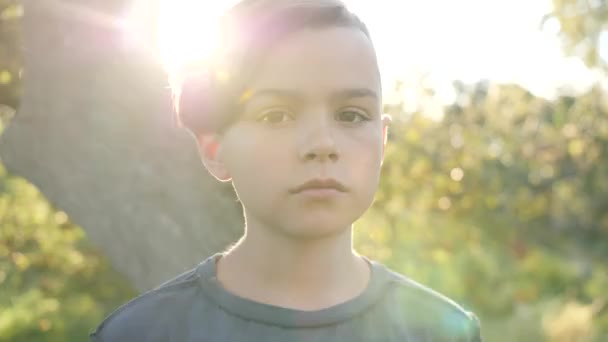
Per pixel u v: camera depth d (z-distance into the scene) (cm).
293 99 101
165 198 289
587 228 966
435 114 633
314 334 108
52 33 300
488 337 804
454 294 882
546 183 723
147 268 285
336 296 111
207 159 115
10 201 600
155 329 116
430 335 115
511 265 948
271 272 110
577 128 697
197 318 113
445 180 605
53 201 293
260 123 103
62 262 609
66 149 293
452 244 659
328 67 101
